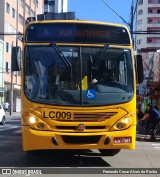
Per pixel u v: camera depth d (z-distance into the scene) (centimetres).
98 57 1035
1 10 7031
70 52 1034
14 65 1041
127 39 1062
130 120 1008
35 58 1029
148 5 11762
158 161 1202
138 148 1542
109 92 1009
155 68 3662
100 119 991
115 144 992
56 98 994
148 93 3703
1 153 1316
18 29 8006
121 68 1040
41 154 1260
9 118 4634
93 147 987
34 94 1003
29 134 986
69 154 1283
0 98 6875
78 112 985
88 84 1009
